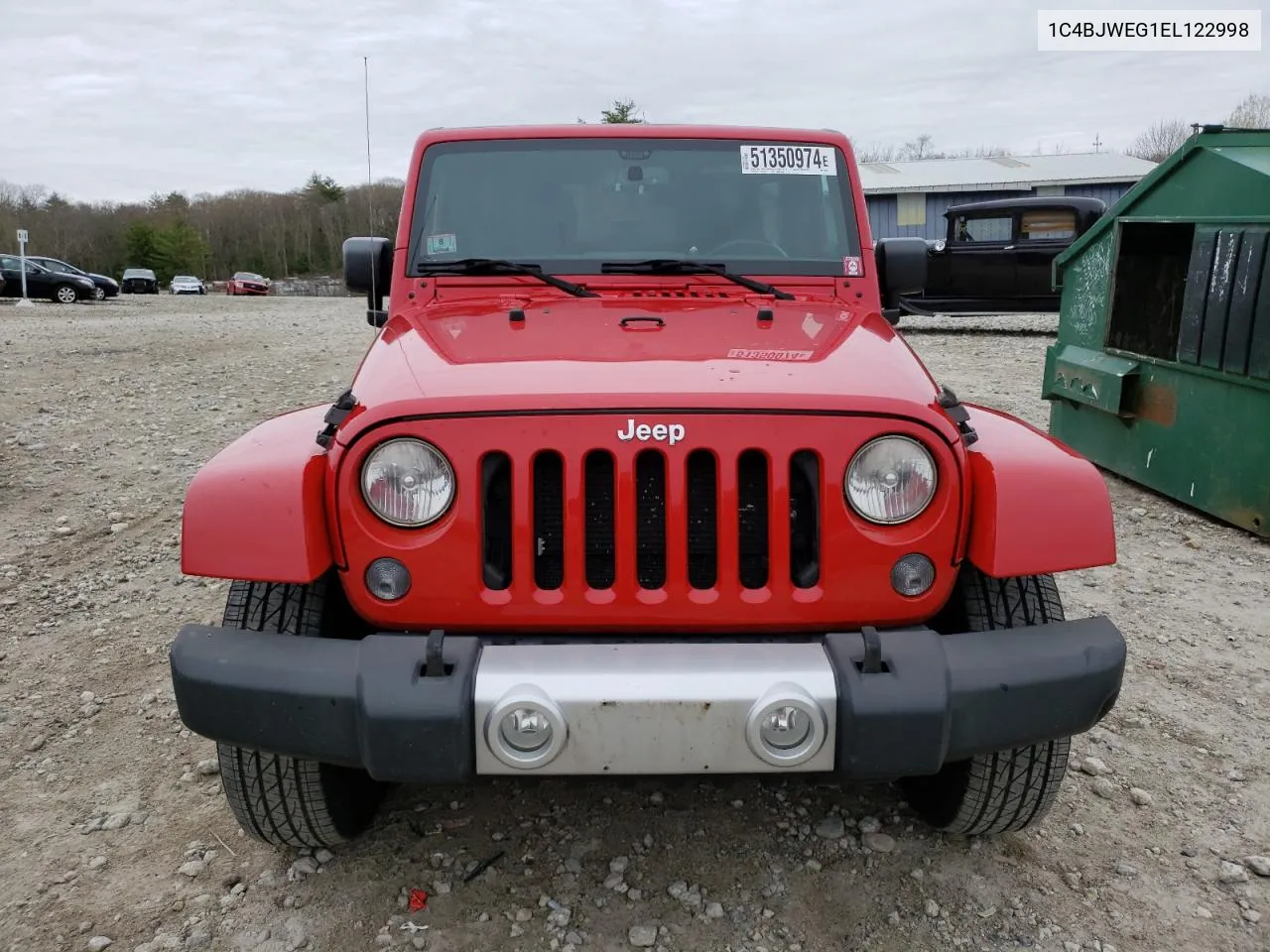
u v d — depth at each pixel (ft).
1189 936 7.73
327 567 6.93
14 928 7.81
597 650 6.63
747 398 6.79
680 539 6.78
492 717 6.39
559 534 7.02
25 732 10.80
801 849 8.73
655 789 9.62
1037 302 47.14
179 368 37.24
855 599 6.89
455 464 6.75
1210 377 17.93
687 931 7.77
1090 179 92.27
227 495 6.86
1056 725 6.75
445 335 8.71
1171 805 9.41
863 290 10.62
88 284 92.89
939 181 94.53
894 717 6.42
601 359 7.70
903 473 6.84
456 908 8.02
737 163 11.04
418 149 11.16
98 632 13.43
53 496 19.94
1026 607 7.48
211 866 8.59
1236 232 16.98
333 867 8.52
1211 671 12.20
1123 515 18.83
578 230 10.80
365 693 6.45
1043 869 8.50
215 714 6.74
